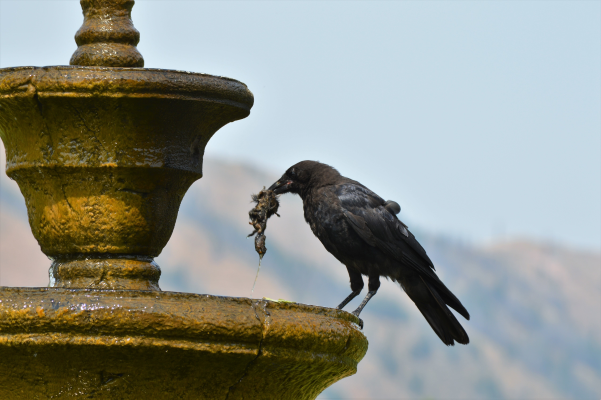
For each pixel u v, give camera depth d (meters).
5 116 8.40
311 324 7.81
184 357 7.36
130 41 9.08
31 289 7.29
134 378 7.43
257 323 7.48
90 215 8.60
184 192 9.07
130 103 8.05
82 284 8.75
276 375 7.89
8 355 7.27
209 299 7.46
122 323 7.14
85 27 8.98
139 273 8.85
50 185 8.63
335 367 8.31
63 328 7.13
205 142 8.95
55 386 7.41
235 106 8.62
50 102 8.02
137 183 8.57
